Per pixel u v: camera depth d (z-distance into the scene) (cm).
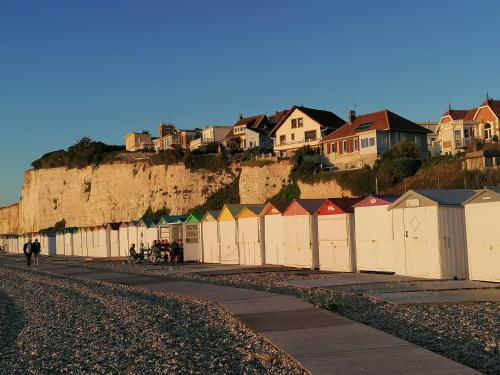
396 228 2480
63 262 5344
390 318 1497
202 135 13812
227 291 2206
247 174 8544
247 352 1198
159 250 4362
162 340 1393
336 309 1652
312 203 3158
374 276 2505
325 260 2959
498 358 1062
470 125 7356
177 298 2186
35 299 2461
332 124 9150
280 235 3384
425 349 1107
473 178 5272
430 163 6219
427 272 2314
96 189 10744
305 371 1010
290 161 8162
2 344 1492
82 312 1984
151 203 9812
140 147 16125
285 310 1642
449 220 2272
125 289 2653
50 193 11575
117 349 1331
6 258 6944
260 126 11850
